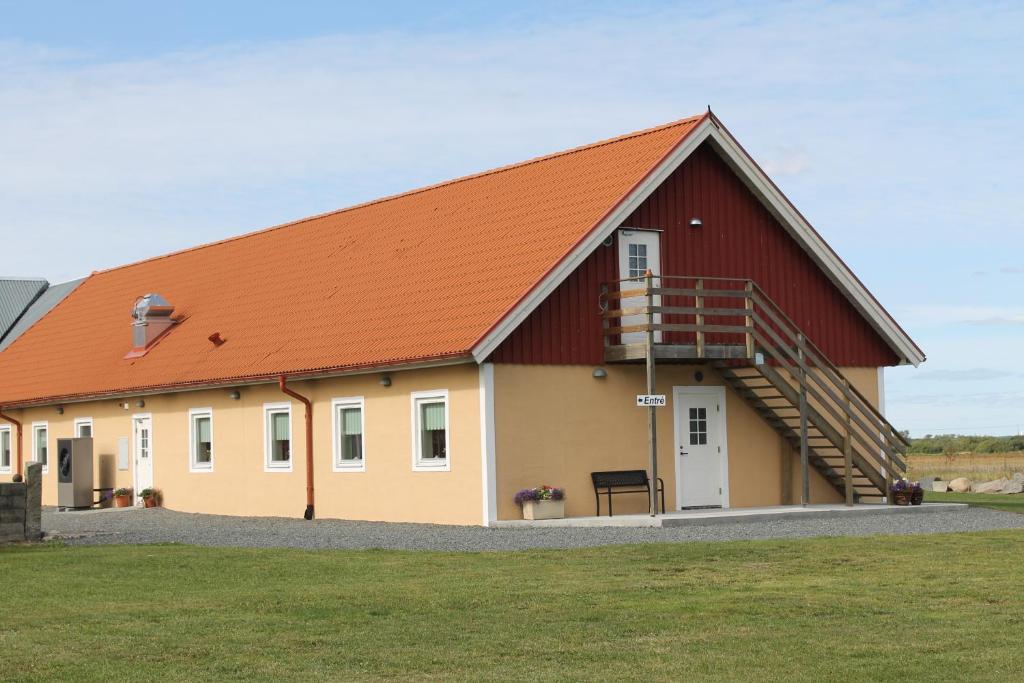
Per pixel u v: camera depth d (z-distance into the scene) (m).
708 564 18.30
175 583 17.34
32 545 22.81
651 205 28.33
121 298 43.09
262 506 31.41
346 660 12.44
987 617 14.16
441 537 23.17
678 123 29.11
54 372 40.66
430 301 28.19
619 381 27.48
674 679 11.59
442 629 13.84
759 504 29.33
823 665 12.03
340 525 27.22
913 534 21.94
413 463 27.25
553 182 30.23
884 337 31.77
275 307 33.84
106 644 13.19
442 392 26.62
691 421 28.52
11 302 60.41
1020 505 30.22
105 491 37.31
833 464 30.48
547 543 21.53
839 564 18.12
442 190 34.41
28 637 13.57
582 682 11.50
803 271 30.67
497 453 25.66
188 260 42.41
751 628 13.74
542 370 26.39
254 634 13.66
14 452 41.84
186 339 35.72
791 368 27.84
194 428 33.94
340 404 29.22
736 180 29.73
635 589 16.19
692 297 28.92
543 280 25.72
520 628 13.86
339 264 33.84
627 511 27.39
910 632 13.43
